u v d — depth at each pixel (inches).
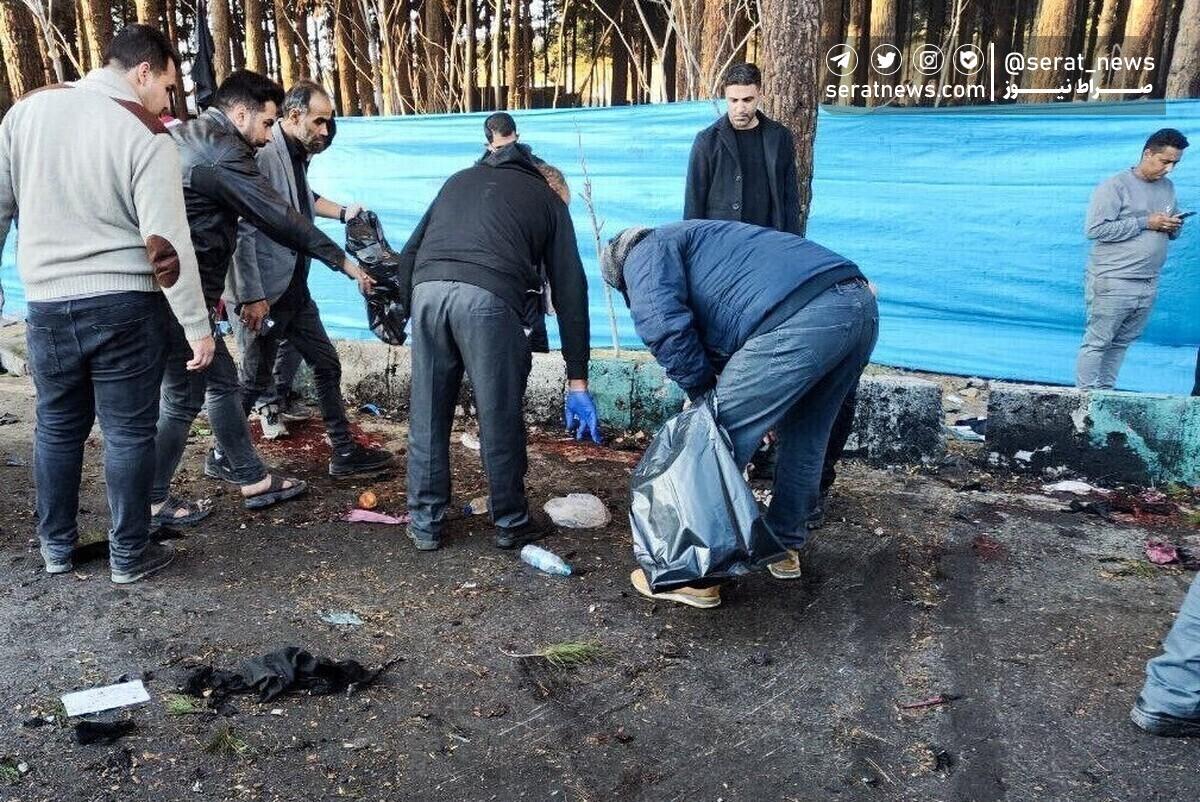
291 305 174.7
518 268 137.5
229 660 116.4
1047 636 127.2
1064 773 98.6
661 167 248.1
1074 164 229.5
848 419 156.1
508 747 101.7
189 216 144.5
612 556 151.2
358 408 233.5
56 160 119.0
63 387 128.0
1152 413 181.0
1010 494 182.2
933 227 243.4
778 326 119.3
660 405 211.3
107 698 107.0
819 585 141.9
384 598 134.6
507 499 148.1
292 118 172.6
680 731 105.4
